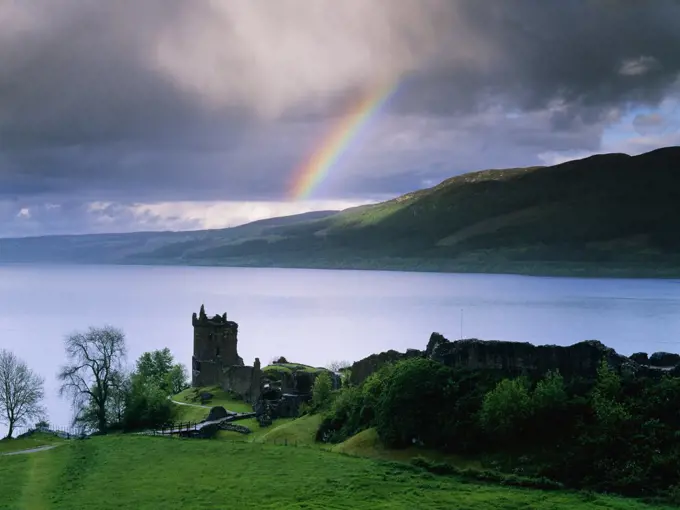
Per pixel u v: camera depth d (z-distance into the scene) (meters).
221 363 180.12
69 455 91.94
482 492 70.75
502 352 93.06
